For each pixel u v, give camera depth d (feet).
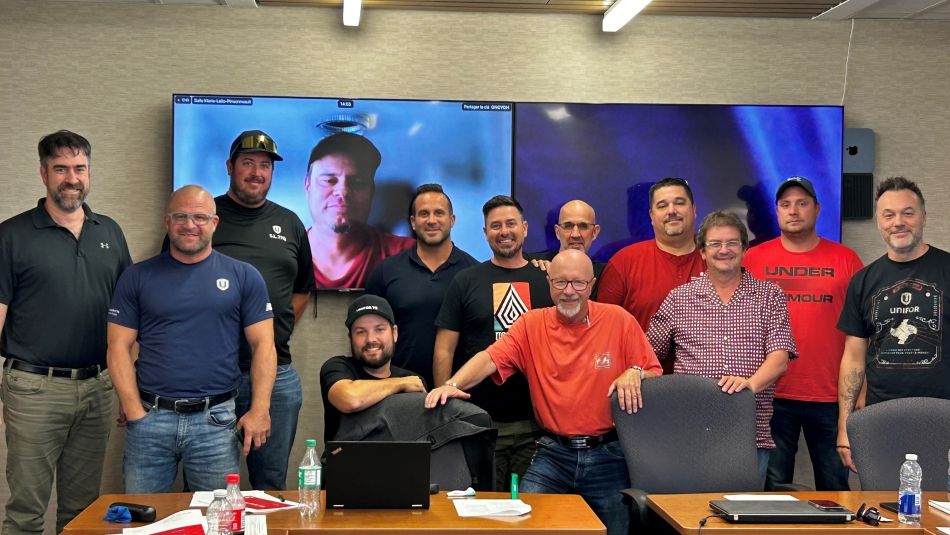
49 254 12.44
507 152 16.31
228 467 11.78
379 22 16.37
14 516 12.36
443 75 16.47
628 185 16.47
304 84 16.19
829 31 17.04
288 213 15.05
